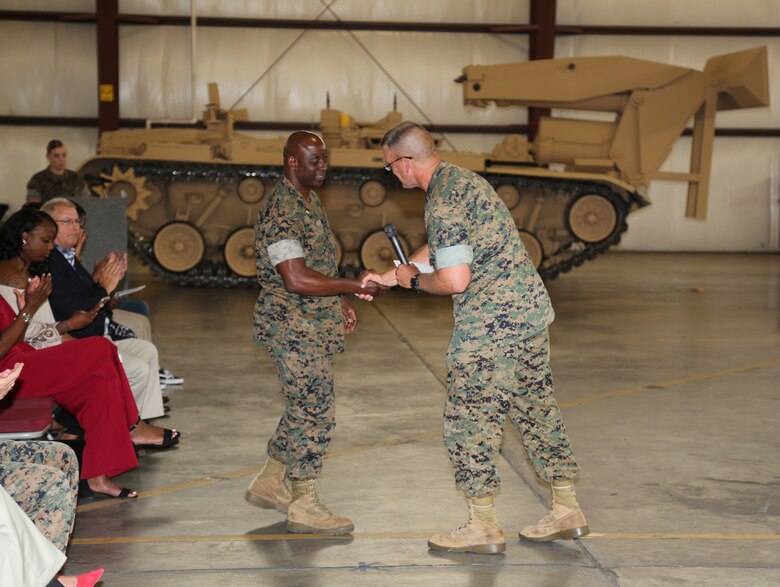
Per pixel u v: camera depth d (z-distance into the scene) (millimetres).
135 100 18016
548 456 4387
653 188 20062
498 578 3984
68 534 3402
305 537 4465
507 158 14562
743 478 5406
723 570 4074
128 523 4637
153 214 14344
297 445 4488
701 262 18594
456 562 4160
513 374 4141
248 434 6312
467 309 4121
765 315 11969
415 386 7844
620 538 4453
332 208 14602
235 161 13945
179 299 12961
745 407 7133
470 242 4066
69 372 4738
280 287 4430
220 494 5094
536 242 14531
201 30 18047
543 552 4281
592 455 5855
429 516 4770
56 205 5766
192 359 8828
